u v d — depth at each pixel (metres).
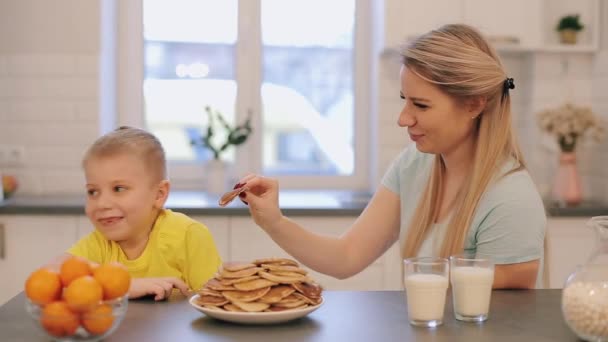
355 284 2.95
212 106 3.65
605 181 3.30
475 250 1.62
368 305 1.36
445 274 1.23
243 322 1.20
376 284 2.96
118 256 1.69
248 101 3.65
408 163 1.79
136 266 1.68
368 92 3.69
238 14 3.62
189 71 3.63
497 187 1.57
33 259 2.90
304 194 3.47
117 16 3.57
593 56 3.41
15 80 3.34
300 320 1.25
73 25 3.32
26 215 2.89
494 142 1.60
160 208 1.74
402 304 1.37
